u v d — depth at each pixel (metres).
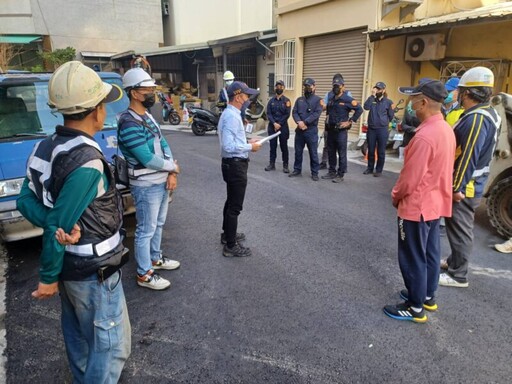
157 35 20.66
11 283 3.54
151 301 3.21
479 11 8.38
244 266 3.79
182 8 20.64
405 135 7.80
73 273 1.82
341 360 2.53
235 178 3.75
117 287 1.97
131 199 4.22
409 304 2.94
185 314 3.03
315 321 2.93
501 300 3.20
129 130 2.95
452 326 2.87
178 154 9.52
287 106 7.33
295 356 2.57
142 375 2.41
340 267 3.76
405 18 9.70
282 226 4.79
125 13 19.73
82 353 2.11
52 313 3.10
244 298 3.24
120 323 2.00
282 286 3.43
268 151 9.80
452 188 3.01
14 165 3.60
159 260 3.68
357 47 10.27
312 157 6.91
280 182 6.86
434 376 2.39
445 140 2.65
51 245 1.67
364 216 5.14
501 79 8.41
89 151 1.71
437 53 9.20
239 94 3.66
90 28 19.08
